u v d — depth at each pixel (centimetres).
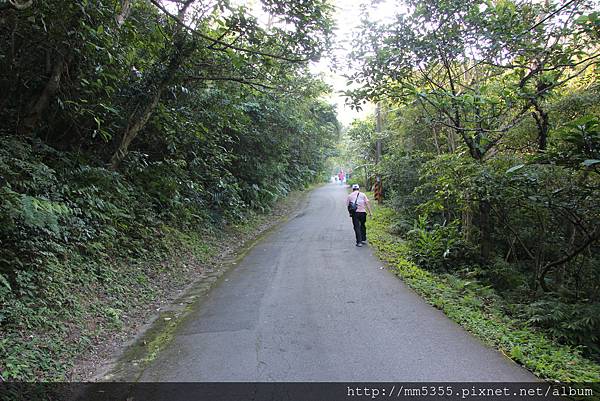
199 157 1216
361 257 941
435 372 385
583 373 383
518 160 738
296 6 733
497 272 838
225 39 934
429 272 827
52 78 684
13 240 526
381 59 841
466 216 970
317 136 2659
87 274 611
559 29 744
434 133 1290
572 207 646
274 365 407
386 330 494
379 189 2177
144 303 643
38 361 397
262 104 1545
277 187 2116
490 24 751
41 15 590
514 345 445
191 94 1056
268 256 991
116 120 852
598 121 455
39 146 691
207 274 859
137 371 410
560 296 742
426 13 788
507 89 793
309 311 571
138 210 891
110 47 685
